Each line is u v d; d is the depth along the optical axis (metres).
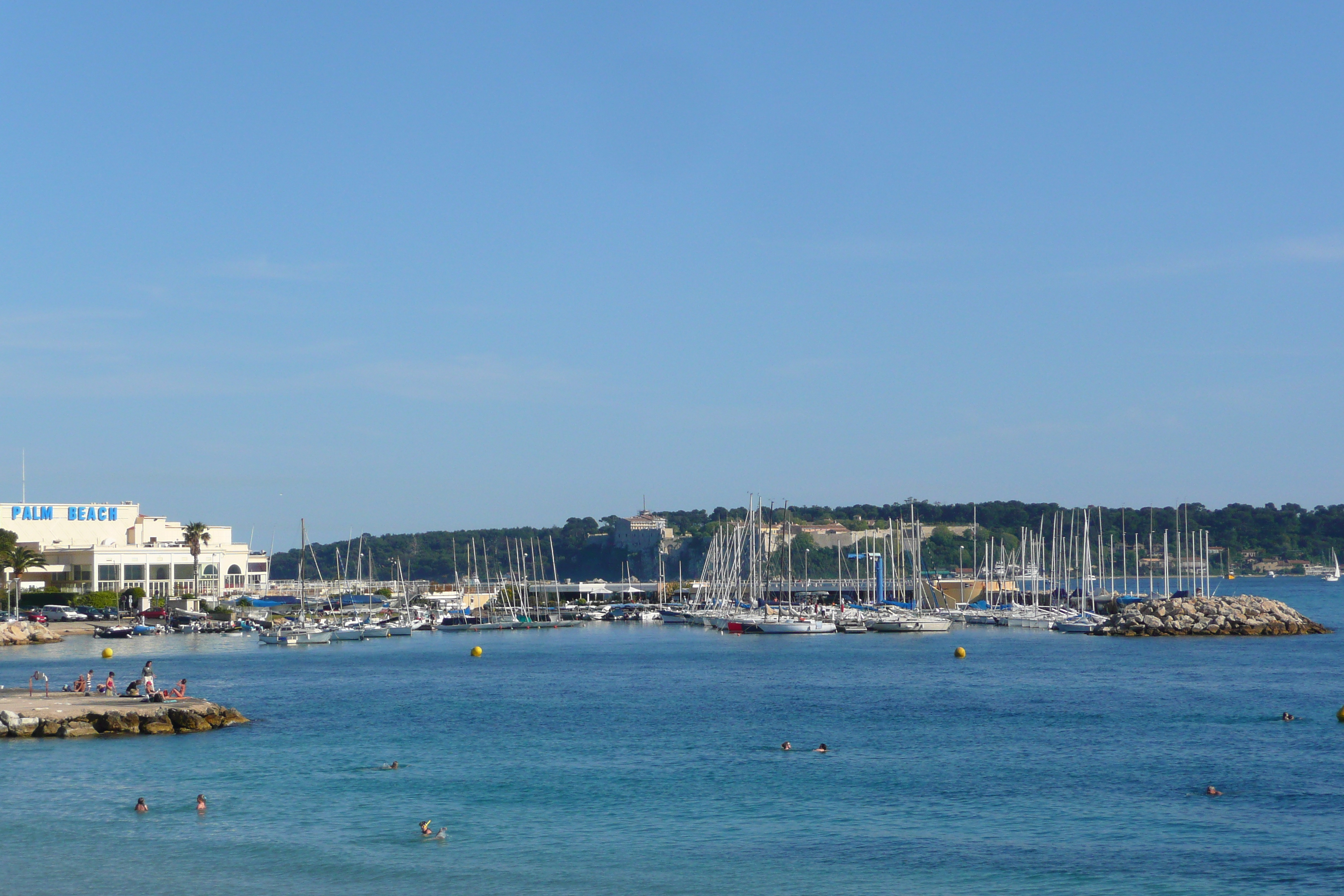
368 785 73.31
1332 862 56.50
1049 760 80.94
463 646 199.12
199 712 94.38
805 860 57.75
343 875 55.72
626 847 60.00
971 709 106.56
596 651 184.50
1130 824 63.56
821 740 89.94
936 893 52.72
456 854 58.75
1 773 75.75
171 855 58.56
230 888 53.72
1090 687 123.62
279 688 129.62
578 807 67.81
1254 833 61.50
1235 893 52.50
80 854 58.75
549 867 56.75
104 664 155.25
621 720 101.25
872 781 74.44
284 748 85.75
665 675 143.00
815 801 69.31
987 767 78.56
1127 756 82.12
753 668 151.00
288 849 59.53
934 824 64.00
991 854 58.47
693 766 79.75
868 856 58.25
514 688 129.25
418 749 85.88
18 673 141.25
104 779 74.25
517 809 67.50
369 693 124.19
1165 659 155.38
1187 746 85.75
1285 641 186.12
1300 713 101.62
